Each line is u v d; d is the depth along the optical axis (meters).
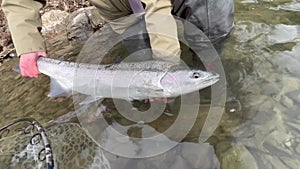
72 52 1.02
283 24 0.96
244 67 0.79
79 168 0.54
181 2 0.82
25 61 0.76
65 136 0.59
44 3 0.82
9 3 0.75
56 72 0.81
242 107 0.68
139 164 0.59
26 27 0.74
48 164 0.48
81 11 1.25
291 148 0.58
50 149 0.51
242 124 0.65
